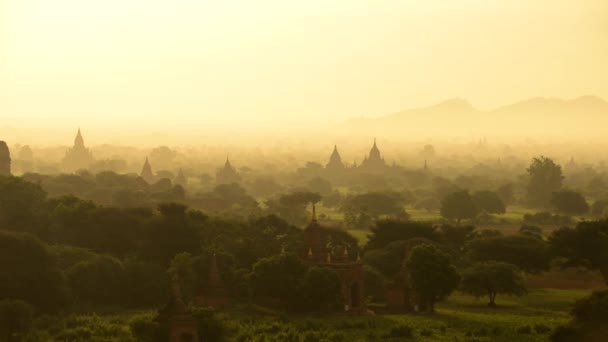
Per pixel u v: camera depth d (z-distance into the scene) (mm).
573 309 199625
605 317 191625
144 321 190125
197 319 194500
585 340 190875
